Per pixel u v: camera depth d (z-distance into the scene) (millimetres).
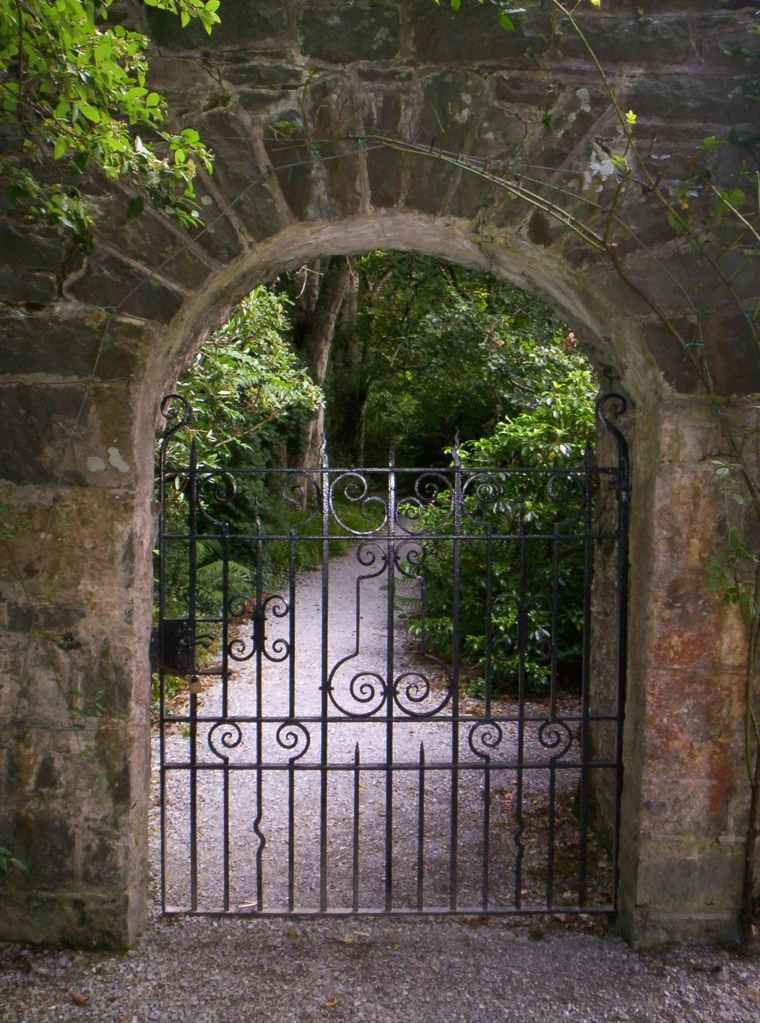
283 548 10711
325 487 3324
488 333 11969
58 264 2943
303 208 2961
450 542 6727
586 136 2973
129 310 2965
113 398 2977
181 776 5141
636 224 3008
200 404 5691
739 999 2979
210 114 2916
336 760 5391
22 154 2875
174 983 3041
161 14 2887
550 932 3408
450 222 3039
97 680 3070
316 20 2906
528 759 5328
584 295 3145
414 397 16266
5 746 3098
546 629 6348
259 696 3350
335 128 2936
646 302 2994
